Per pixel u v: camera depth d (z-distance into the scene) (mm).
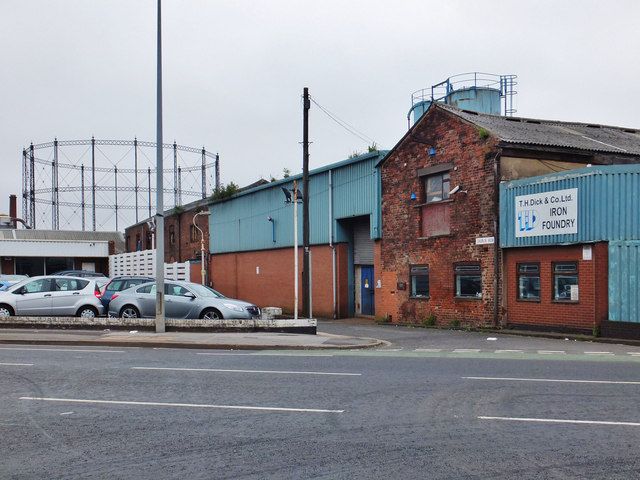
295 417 7652
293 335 18375
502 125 22984
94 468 5754
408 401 8523
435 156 23375
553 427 6996
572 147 21266
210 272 43250
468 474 5410
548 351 14875
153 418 7695
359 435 6758
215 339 17016
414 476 5383
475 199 21453
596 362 12633
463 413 7746
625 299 16875
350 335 20047
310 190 31531
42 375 11070
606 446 6219
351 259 29531
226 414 7871
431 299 23500
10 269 50031
